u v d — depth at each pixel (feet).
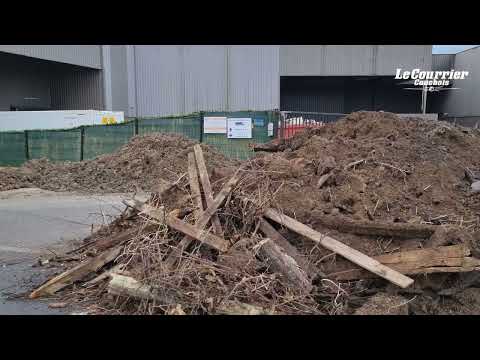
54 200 37.55
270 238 15.40
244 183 17.62
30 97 84.79
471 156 21.13
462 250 13.25
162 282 13.75
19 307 14.75
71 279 16.42
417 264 13.67
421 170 18.54
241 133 55.77
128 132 56.44
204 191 17.46
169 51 90.89
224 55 91.15
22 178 45.57
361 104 123.75
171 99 91.76
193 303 13.24
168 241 15.96
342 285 14.23
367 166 18.44
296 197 16.98
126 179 43.55
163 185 19.24
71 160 58.29
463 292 13.80
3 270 18.84
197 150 19.84
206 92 91.86
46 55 75.31
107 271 16.14
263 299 13.42
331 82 119.14
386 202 16.66
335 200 16.84
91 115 68.54
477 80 105.91
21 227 27.07
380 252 14.82
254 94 91.97
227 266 14.43
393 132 21.36
